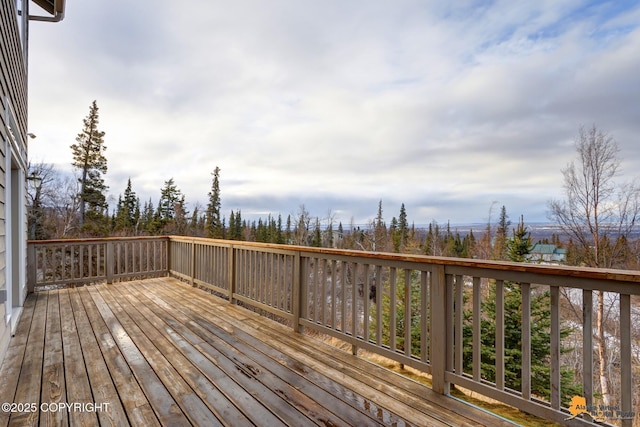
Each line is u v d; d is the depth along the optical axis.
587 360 1.51
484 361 7.28
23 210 4.21
